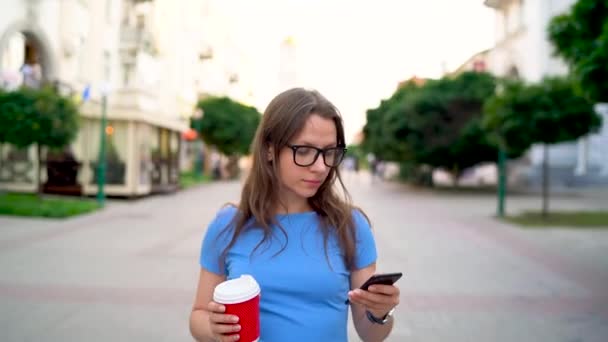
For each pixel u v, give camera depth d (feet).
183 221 36.78
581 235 32.24
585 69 20.93
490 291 18.24
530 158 86.28
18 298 16.40
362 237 5.34
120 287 18.01
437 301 16.89
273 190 5.19
